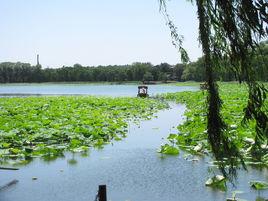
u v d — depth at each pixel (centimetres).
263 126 363
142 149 1232
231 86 5903
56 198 773
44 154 1161
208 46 371
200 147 1152
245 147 1065
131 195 780
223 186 803
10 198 774
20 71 11844
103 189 585
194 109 2452
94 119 1838
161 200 746
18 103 3238
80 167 1011
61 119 1859
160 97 4516
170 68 10325
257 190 771
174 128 1738
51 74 11769
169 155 1137
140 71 10725
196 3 371
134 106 2967
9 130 1434
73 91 7325
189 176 898
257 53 357
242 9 345
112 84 11312
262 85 361
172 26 392
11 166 1026
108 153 1177
